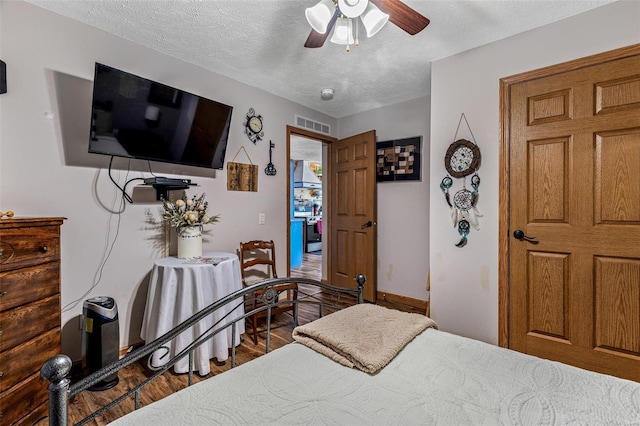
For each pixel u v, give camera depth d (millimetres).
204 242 2811
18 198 1872
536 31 2170
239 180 3088
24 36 1883
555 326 2133
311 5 1916
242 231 3125
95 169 2189
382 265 3883
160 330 2055
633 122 1859
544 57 2143
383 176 3850
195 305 2092
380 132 3906
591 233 2002
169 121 2383
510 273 2307
